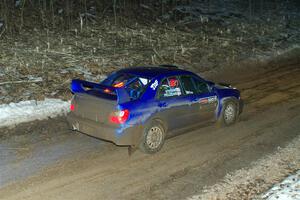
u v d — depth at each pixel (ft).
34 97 38.73
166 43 67.72
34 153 27.07
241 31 83.46
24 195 21.27
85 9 74.69
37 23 66.90
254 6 110.22
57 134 31.01
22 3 71.05
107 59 55.16
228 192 22.17
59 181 23.02
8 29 61.77
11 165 24.98
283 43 79.05
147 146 26.94
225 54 65.92
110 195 21.59
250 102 42.27
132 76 28.27
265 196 21.44
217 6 102.22
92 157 26.66
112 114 25.52
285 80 53.78
